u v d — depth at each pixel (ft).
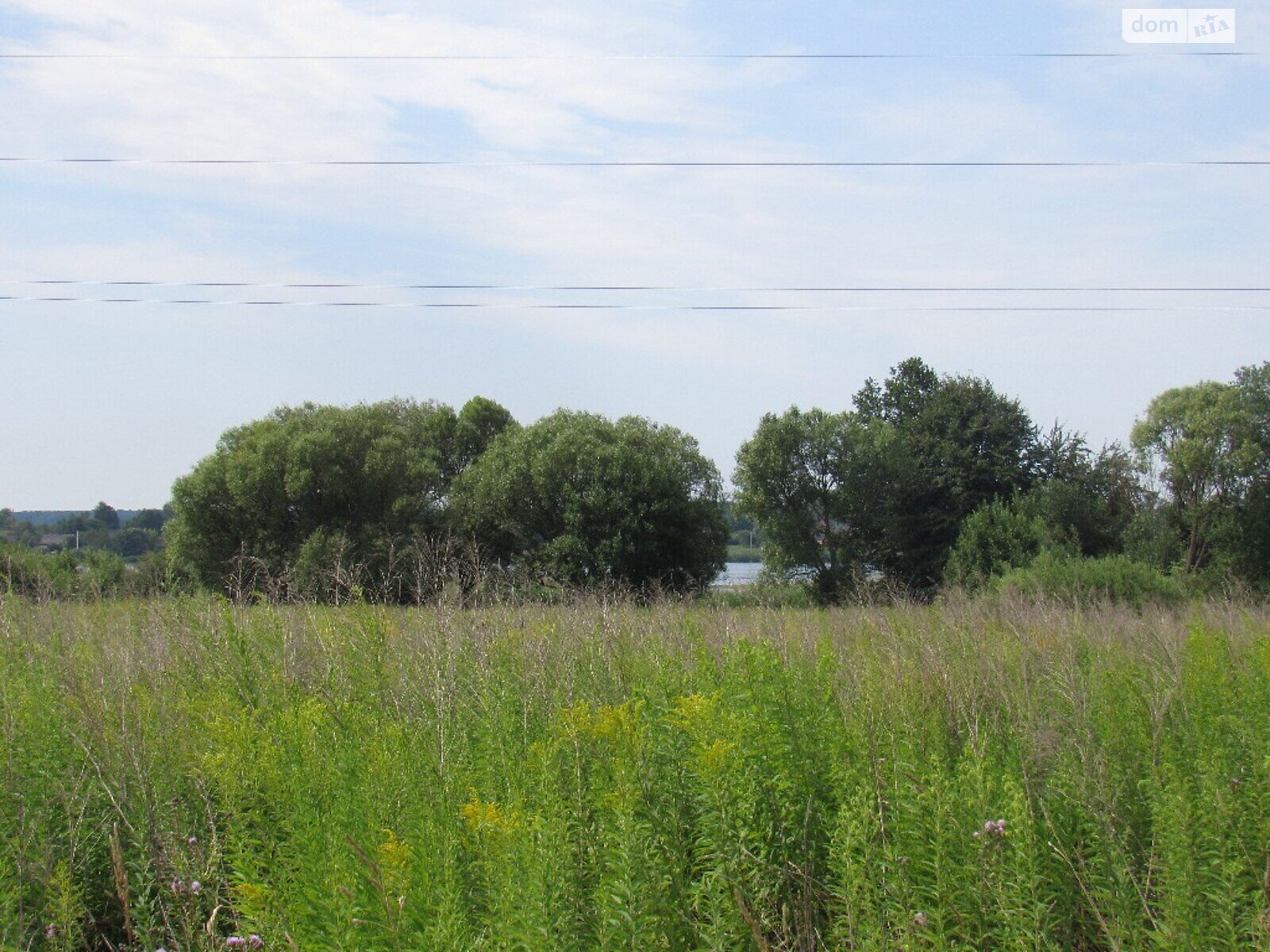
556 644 29.71
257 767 15.97
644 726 16.97
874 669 23.68
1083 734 18.52
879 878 13.88
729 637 30.19
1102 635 36.83
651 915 13.01
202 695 22.34
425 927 12.43
